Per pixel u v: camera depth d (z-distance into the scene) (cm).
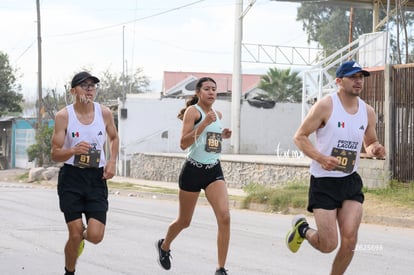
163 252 902
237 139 4122
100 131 788
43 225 1440
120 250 1118
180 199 860
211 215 1711
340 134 720
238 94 4100
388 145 1962
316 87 3306
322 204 717
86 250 1114
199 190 850
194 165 837
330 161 696
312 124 722
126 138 4153
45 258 1043
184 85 6569
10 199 2147
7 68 6181
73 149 760
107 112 805
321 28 7138
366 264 1014
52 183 3400
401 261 1042
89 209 771
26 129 5047
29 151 4156
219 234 826
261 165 2798
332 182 718
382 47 3216
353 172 730
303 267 978
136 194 2719
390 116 1967
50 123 4969
